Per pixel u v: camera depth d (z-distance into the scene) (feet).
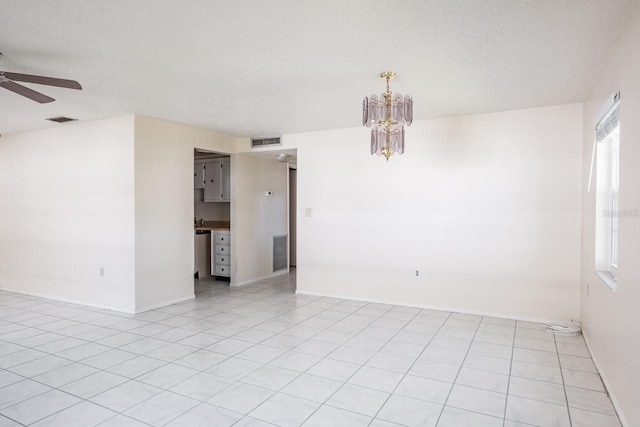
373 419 7.94
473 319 14.71
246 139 20.45
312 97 12.89
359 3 7.03
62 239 17.56
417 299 16.47
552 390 9.16
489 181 15.05
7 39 8.51
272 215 23.71
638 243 6.81
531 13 7.45
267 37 8.44
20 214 19.16
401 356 11.19
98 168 16.28
